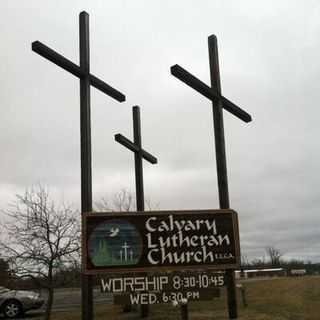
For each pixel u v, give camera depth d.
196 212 12.47
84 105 12.16
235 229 12.59
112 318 15.03
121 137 15.36
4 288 16.73
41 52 11.62
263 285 23.47
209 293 12.21
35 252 13.78
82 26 12.64
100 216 11.88
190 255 12.20
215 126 13.48
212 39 14.03
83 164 11.91
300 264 53.91
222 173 13.17
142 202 15.86
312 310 16.09
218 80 13.77
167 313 15.64
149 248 12.02
